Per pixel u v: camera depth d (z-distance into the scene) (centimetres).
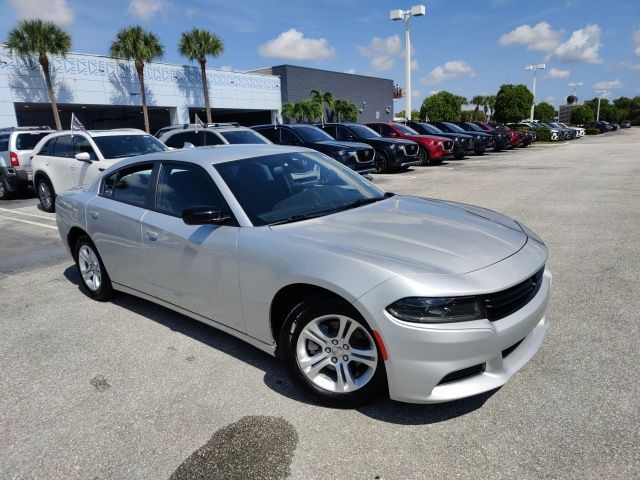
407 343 251
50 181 988
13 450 271
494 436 260
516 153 2467
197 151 411
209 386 325
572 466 235
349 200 388
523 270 278
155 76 3422
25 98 2734
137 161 436
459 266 267
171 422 288
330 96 5019
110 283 476
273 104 4434
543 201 962
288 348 300
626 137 4612
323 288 279
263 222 334
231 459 255
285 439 268
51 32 2542
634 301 427
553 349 348
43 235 816
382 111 6700
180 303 384
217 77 3884
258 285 311
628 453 241
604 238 652
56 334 420
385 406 292
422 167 1780
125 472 250
